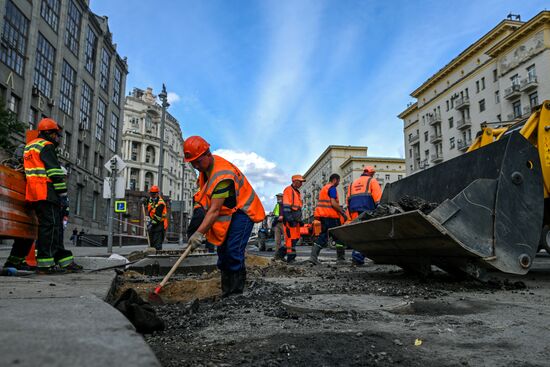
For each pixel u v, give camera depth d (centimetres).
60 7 3341
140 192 6525
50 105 3172
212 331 282
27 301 239
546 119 690
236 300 405
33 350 125
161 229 1223
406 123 6938
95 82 4050
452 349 234
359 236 622
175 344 250
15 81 2698
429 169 646
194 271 733
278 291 463
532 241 486
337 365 208
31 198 537
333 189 943
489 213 479
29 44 2831
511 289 482
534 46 4122
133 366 111
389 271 706
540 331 274
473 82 5147
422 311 348
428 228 465
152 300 387
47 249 542
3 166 496
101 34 4150
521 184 494
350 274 688
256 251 2206
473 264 482
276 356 223
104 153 4344
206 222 392
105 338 142
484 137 819
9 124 1945
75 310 204
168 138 9981
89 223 3884
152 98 9819
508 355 223
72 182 3503
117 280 531
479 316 324
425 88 6200
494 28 4753
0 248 1880
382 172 9519
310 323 302
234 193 416
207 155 409
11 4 2630
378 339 254
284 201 1039
